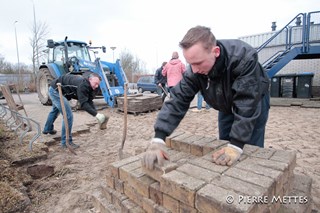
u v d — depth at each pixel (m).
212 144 2.11
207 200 1.21
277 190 1.41
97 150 4.01
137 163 1.97
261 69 1.96
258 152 1.78
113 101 7.95
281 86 11.70
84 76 3.71
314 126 5.38
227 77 1.69
